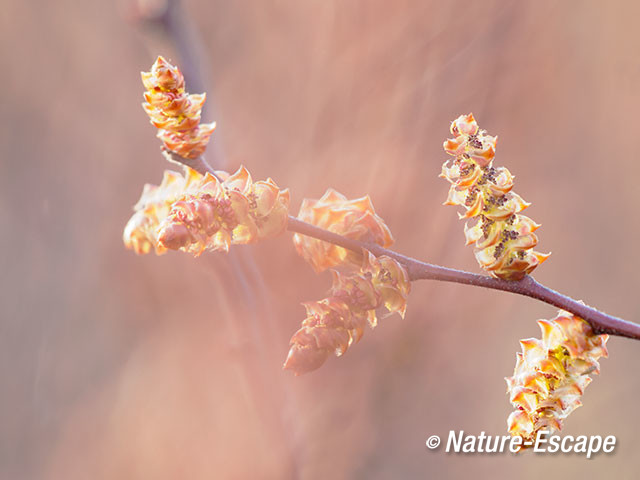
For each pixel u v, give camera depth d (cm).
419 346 43
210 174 22
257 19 43
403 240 41
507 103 44
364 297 22
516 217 23
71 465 44
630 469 47
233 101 42
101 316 47
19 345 48
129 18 29
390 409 42
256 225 22
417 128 41
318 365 22
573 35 48
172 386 42
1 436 46
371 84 41
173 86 22
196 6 44
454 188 23
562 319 23
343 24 41
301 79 42
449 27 41
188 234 22
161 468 40
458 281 23
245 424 39
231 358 33
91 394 45
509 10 42
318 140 41
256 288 34
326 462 40
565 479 47
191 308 43
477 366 45
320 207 23
